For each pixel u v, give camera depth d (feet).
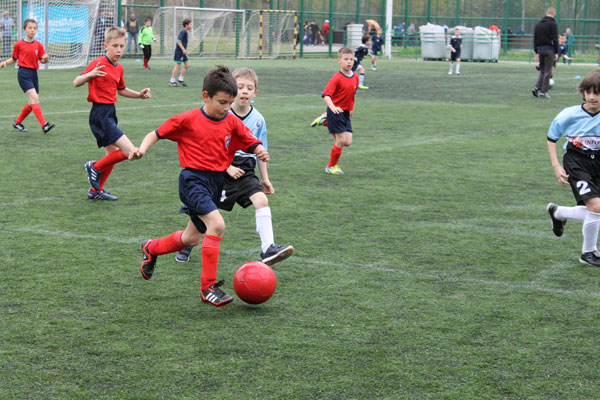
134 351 12.48
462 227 21.50
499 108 54.85
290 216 22.47
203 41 120.47
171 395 10.87
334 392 11.03
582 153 18.04
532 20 142.51
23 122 42.57
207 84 14.71
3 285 15.76
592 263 17.99
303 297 15.40
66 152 33.06
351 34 140.67
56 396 10.80
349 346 12.84
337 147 29.09
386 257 18.40
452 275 17.04
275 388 11.14
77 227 20.81
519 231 21.17
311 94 62.54
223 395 10.88
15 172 28.55
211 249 14.75
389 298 15.39
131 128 40.96
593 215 17.81
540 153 35.06
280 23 128.57
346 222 21.86
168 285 16.11
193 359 12.19
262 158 15.62
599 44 137.69
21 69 37.24
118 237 19.85
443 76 90.99
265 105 53.83
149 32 88.22
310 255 18.47
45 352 12.37
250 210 23.24
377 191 26.30
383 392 11.07
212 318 14.14
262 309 14.67
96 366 11.86
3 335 13.06
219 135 15.07
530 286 16.35
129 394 10.88
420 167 31.12
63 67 89.56
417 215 22.86
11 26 88.48
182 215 22.44
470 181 28.30
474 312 14.64
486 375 11.73
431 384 11.37
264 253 16.31
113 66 24.54
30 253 18.17
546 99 62.23
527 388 11.28
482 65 120.88
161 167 30.50
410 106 55.52
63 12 88.63
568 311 14.79
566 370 11.98
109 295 15.34
